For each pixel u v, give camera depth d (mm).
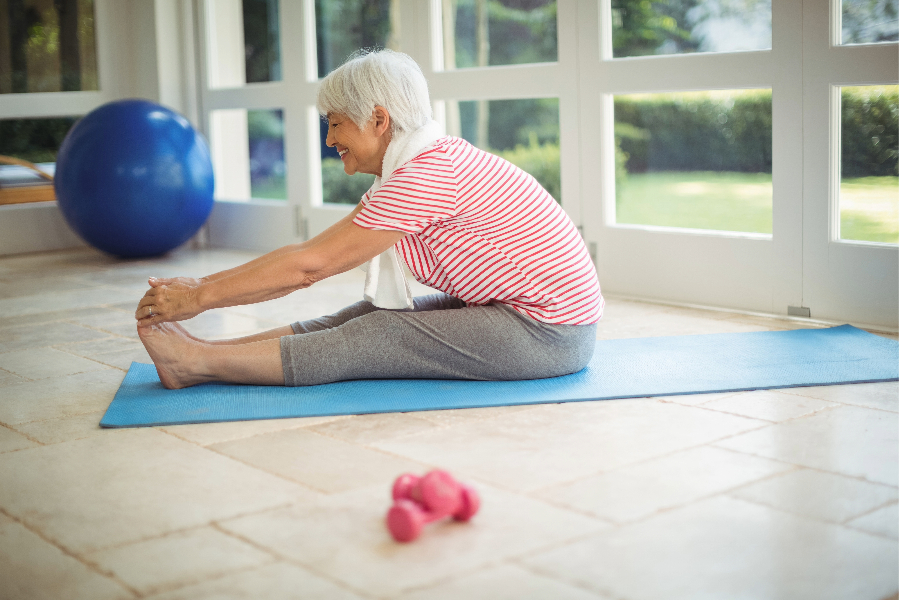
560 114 3574
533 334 2238
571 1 3463
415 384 2266
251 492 1637
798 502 1544
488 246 2191
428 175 2096
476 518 1505
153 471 1752
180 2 5172
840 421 1956
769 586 1272
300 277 2115
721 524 1464
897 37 2734
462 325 2227
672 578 1297
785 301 3066
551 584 1285
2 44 5047
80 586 1313
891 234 2834
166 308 2145
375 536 1448
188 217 4633
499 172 2176
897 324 2820
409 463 1760
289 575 1328
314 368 2236
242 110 4980
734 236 3168
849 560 1341
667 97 3293
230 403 2137
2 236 4957
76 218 4520
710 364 2426
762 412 2027
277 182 4891
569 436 1894
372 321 2246
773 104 3002
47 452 1876
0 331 3096
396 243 2242
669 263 3350
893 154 2787
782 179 3016
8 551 1432
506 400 2123
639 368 2400
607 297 3484
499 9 3727
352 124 2184
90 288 3924
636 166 3434
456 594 1263
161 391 2256
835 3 2830
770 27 3000
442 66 3992
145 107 4578
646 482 1641
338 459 1788
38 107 5148
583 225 3590
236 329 3043
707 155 3236
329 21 4426
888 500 1545
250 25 4840
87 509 1584
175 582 1317
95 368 2570
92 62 5316
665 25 3260
